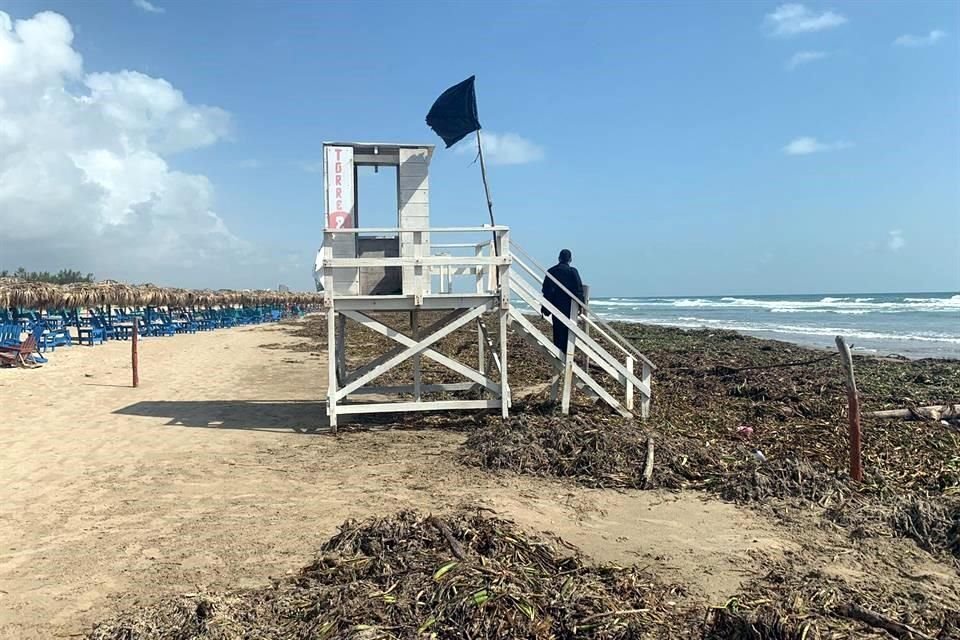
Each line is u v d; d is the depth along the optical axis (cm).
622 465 705
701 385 1384
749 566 470
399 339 965
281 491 654
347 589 395
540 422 852
